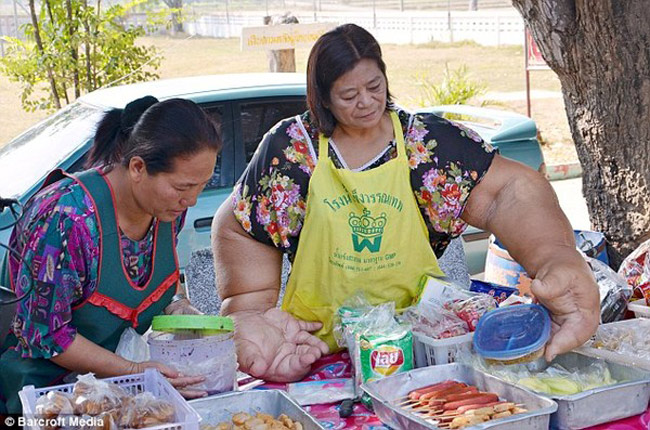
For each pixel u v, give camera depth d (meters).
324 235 2.43
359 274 2.44
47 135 4.48
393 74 18.36
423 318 2.31
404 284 2.49
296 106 4.60
